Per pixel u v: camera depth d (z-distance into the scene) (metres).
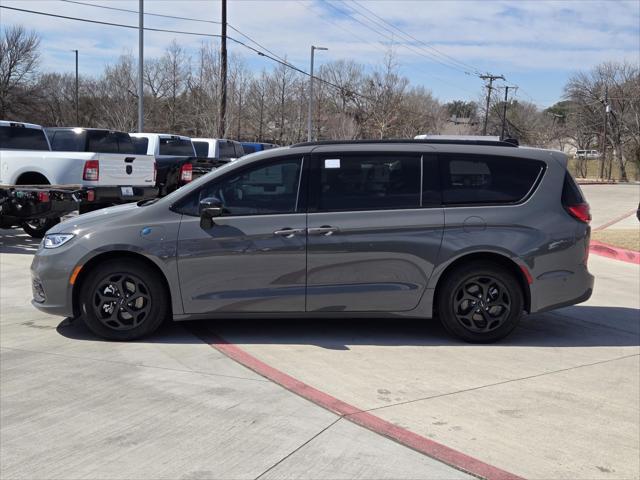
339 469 3.46
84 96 65.06
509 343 5.99
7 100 56.62
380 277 5.76
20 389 4.55
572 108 74.81
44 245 5.80
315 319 6.64
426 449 3.72
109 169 11.54
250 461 3.54
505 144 6.12
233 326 6.33
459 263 5.85
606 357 5.61
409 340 5.99
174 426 3.97
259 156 5.79
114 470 3.41
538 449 3.78
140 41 23.19
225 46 28.97
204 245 5.62
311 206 5.73
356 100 53.31
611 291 8.77
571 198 5.98
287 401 4.40
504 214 5.81
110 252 5.67
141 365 5.11
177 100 52.62
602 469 3.56
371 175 5.83
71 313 5.75
